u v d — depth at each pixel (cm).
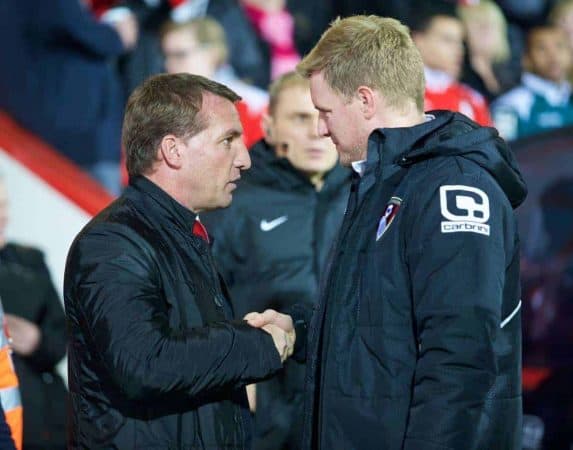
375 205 897
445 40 2131
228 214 1418
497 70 2225
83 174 2005
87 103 2027
